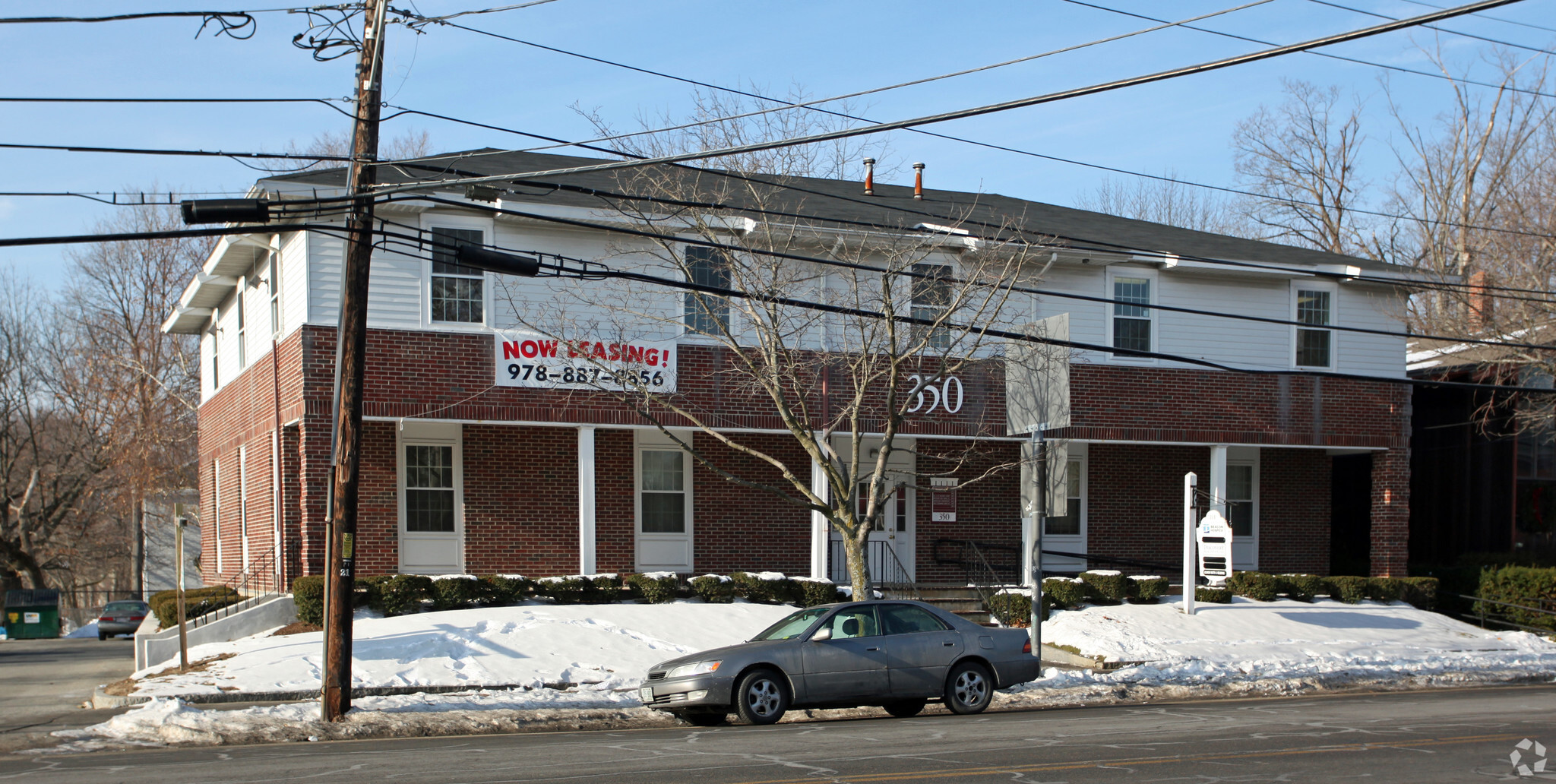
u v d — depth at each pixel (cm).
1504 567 2838
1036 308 2619
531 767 1094
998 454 2723
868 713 1596
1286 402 2780
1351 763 1126
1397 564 2842
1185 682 1930
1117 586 2536
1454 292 2869
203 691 1650
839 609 1529
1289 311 2831
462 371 2206
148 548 5794
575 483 2433
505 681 1755
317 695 1673
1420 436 3272
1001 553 2709
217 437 3128
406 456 2336
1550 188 3316
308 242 2153
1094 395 2636
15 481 5506
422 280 2209
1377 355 2894
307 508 2123
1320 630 2464
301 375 2138
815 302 2375
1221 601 2588
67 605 5834
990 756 1154
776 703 1448
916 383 2383
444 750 1227
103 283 5056
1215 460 2722
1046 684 1844
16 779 1044
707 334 2064
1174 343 2730
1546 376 2967
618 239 2297
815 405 2409
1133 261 2661
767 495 2564
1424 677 2088
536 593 2231
